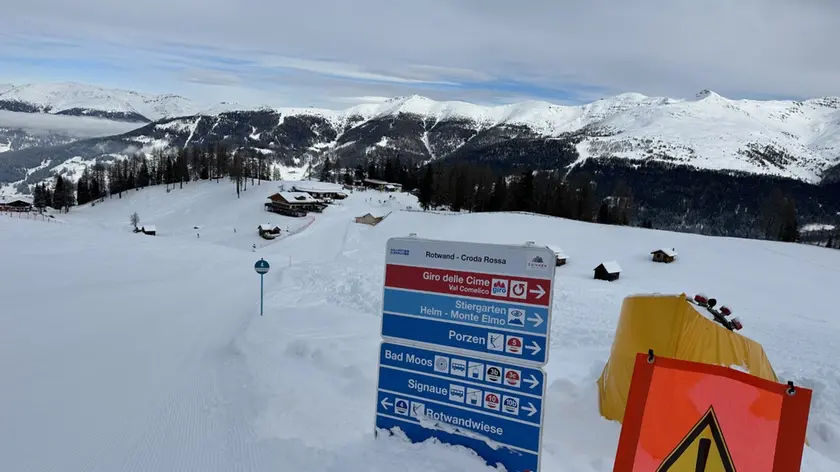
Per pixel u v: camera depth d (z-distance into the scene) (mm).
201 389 7016
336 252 52000
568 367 8680
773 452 2936
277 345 8961
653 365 3215
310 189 90812
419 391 4996
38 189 106125
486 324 4711
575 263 49094
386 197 96625
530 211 86500
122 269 19953
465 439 4785
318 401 6344
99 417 6051
